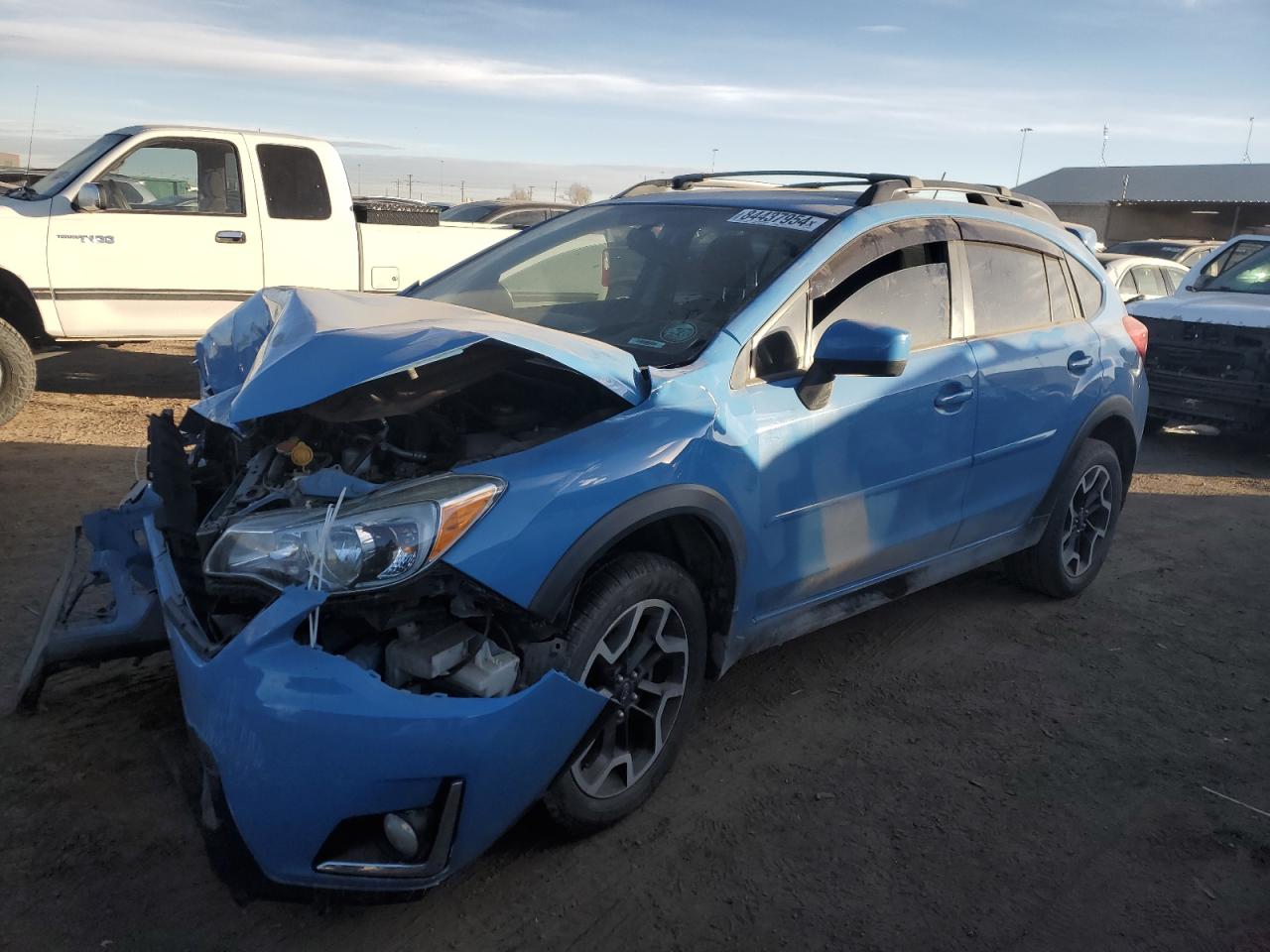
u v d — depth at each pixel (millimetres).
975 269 4172
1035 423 4414
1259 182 30938
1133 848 3086
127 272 7844
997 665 4293
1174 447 9328
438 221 9352
